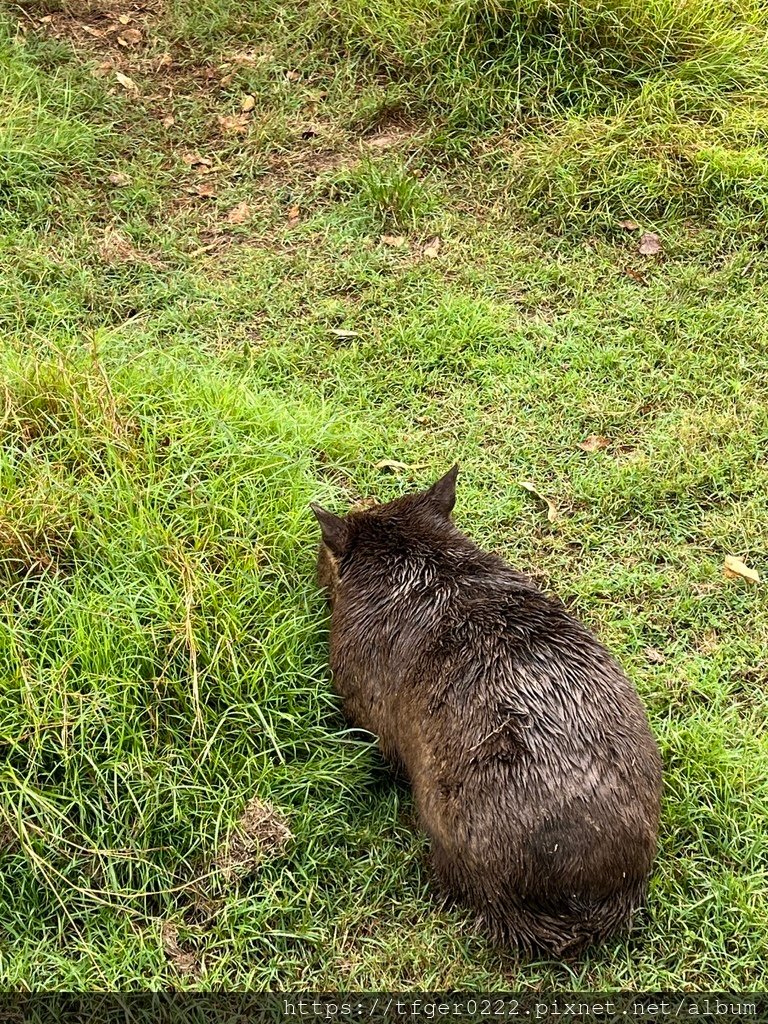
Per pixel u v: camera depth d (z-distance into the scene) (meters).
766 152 3.40
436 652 1.98
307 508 2.41
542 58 3.60
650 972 1.88
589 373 2.94
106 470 2.29
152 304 3.12
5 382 2.39
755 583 2.45
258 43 3.96
